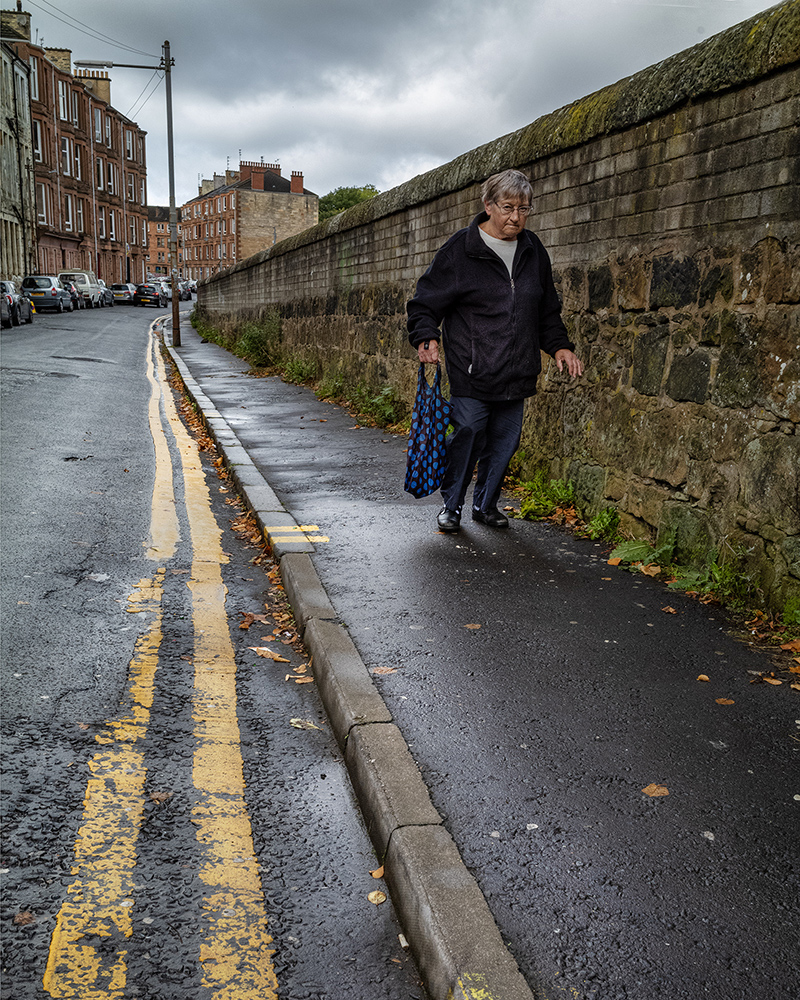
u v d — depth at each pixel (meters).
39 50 53.47
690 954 1.88
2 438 8.50
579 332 5.68
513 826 2.32
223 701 3.21
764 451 3.84
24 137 50.06
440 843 2.20
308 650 3.66
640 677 3.24
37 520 5.60
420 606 3.95
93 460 7.73
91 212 63.78
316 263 13.65
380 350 10.52
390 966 1.95
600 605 4.00
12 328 27.98
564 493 5.73
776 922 1.99
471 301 4.83
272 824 2.46
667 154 4.61
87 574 4.59
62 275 51.47
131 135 72.81
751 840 2.28
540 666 3.33
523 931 1.94
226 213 102.31
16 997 1.81
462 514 5.71
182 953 1.96
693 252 4.38
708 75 4.17
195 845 2.35
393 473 7.01
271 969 1.92
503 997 1.73
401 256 9.71
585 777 2.57
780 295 3.74
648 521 4.77
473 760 2.64
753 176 3.91
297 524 5.38
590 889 2.08
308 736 2.98
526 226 6.47
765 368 3.84
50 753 2.78
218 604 4.23
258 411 10.78
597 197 5.40
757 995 1.78
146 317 45.84
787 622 3.63
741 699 3.08
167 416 11.02
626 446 5.05
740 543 4.00
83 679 3.34
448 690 3.11
